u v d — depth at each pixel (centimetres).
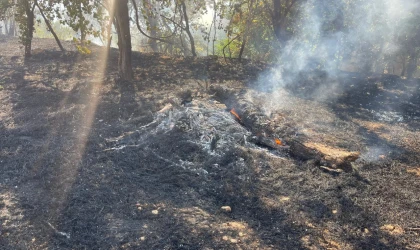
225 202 473
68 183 490
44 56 1280
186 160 568
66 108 768
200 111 691
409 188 523
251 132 669
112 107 775
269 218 440
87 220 416
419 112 879
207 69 1186
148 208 444
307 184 515
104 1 1065
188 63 1258
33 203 444
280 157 596
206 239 393
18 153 570
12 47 1498
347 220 441
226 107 768
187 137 620
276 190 500
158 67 1181
